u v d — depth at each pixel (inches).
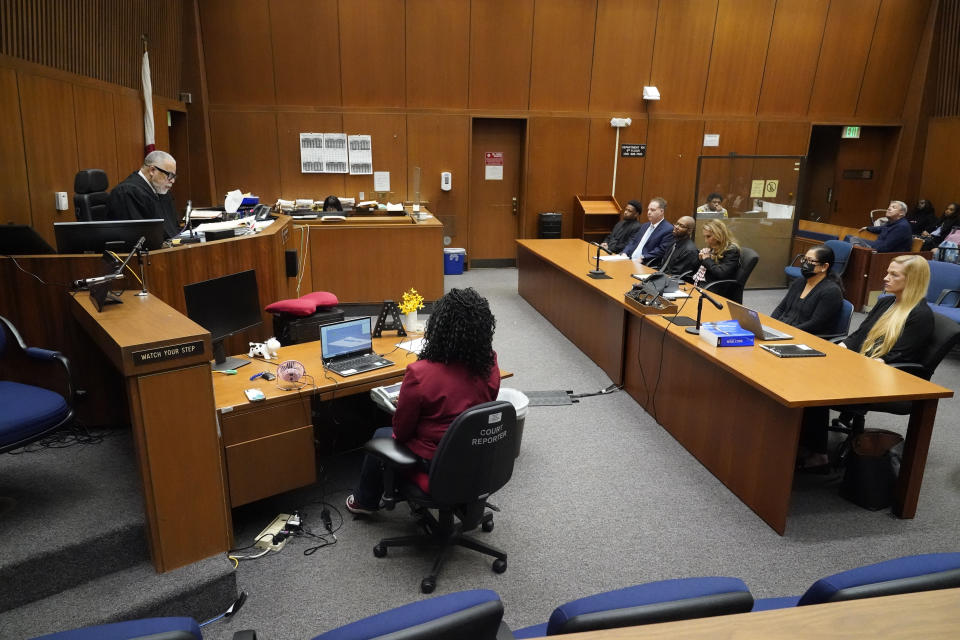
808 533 114.9
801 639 37.4
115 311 100.0
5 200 168.2
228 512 105.1
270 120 315.6
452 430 87.4
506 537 112.7
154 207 161.3
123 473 108.0
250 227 169.2
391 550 109.0
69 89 198.1
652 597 48.1
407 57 319.6
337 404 150.1
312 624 91.4
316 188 328.5
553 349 218.4
